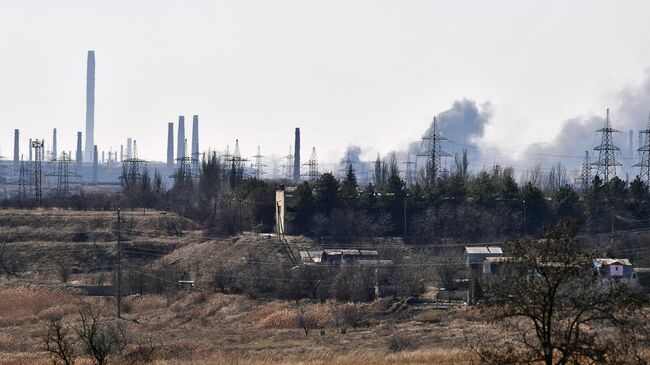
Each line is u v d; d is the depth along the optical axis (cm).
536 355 10300
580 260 10131
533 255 10231
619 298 10056
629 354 10656
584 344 10100
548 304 10212
